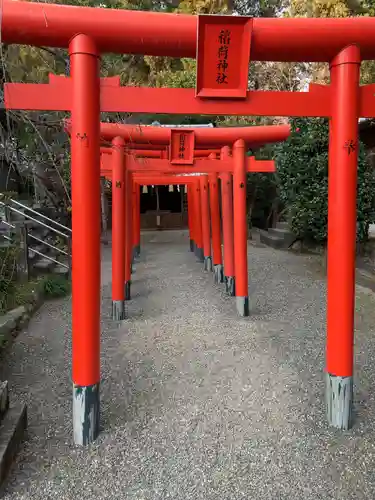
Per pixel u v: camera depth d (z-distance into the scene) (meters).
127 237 6.46
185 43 2.56
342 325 2.76
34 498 2.16
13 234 6.17
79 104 2.50
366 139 9.73
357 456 2.48
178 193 18.08
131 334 4.82
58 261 7.38
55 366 3.86
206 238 8.93
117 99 2.64
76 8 2.41
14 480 2.29
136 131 5.30
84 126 2.51
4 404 2.61
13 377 3.63
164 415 2.98
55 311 5.64
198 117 11.49
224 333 4.80
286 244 10.89
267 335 4.70
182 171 5.55
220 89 2.67
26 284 5.95
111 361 4.01
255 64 11.32
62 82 2.53
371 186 7.24
